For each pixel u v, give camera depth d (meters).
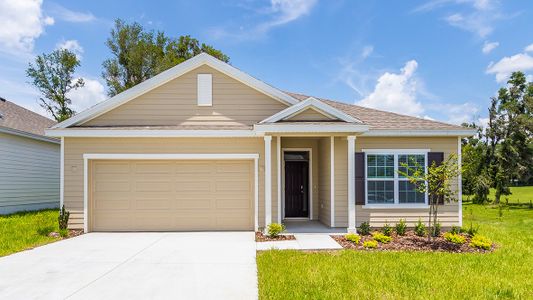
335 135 10.71
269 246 8.88
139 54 32.94
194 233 10.83
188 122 11.79
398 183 11.26
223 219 11.30
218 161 11.34
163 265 7.20
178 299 5.32
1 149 15.04
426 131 11.06
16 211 15.98
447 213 11.17
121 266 7.14
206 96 11.84
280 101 11.89
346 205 11.24
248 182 11.36
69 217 11.02
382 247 8.77
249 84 11.88
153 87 11.77
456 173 9.27
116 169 11.27
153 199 11.26
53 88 32.25
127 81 33.59
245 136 11.07
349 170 10.47
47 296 5.48
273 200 11.05
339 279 6.21
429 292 5.62
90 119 11.69
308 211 13.27
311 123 10.20
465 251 8.52
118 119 11.73
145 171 11.29
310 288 5.73
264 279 6.17
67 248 8.78
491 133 27.72
